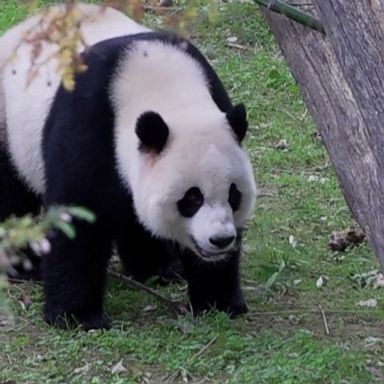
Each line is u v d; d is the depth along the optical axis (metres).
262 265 12.85
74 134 10.77
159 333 11.09
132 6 6.14
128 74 10.82
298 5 10.38
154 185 10.19
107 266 11.31
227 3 20.44
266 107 17.91
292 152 16.58
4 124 12.30
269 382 9.96
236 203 10.39
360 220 9.69
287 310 11.89
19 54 12.05
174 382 10.20
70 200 10.79
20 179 12.41
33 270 12.67
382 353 10.71
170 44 11.20
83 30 11.65
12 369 10.47
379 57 8.30
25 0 6.35
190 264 11.45
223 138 10.21
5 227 5.78
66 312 11.31
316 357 10.30
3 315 11.62
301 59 10.35
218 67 19.02
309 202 14.98
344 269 13.00
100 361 10.53
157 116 10.03
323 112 10.09
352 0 8.46
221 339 10.86
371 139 8.46
